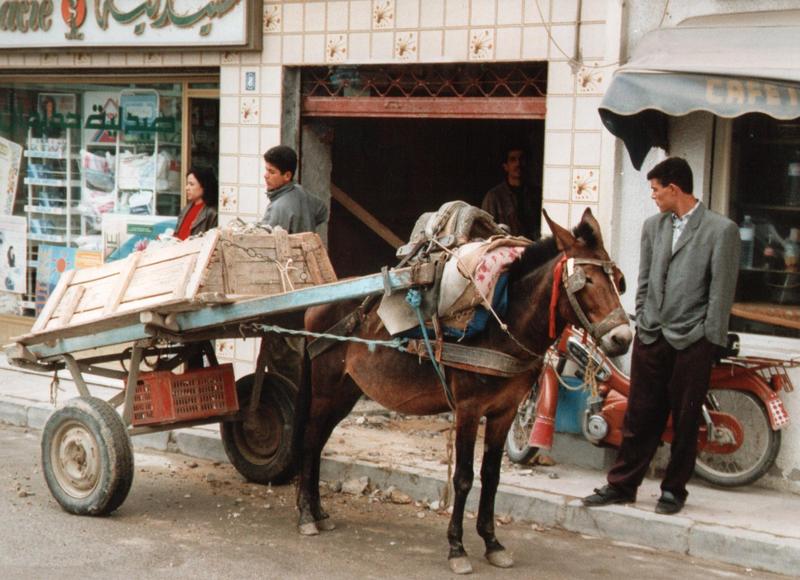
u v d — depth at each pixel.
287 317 7.21
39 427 9.29
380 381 6.39
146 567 5.94
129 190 11.13
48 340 7.23
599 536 6.79
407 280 5.98
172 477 7.87
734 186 7.73
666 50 7.16
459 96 8.85
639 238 7.81
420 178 10.80
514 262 5.86
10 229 12.16
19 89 11.91
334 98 9.48
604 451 7.71
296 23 9.48
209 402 7.30
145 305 6.61
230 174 9.98
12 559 5.98
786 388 7.29
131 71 10.73
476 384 5.91
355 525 6.87
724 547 6.38
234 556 6.18
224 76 9.95
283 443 7.49
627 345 5.44
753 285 7.72
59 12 10.73
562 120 8.15
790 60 6.65
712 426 7.16
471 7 8.56
